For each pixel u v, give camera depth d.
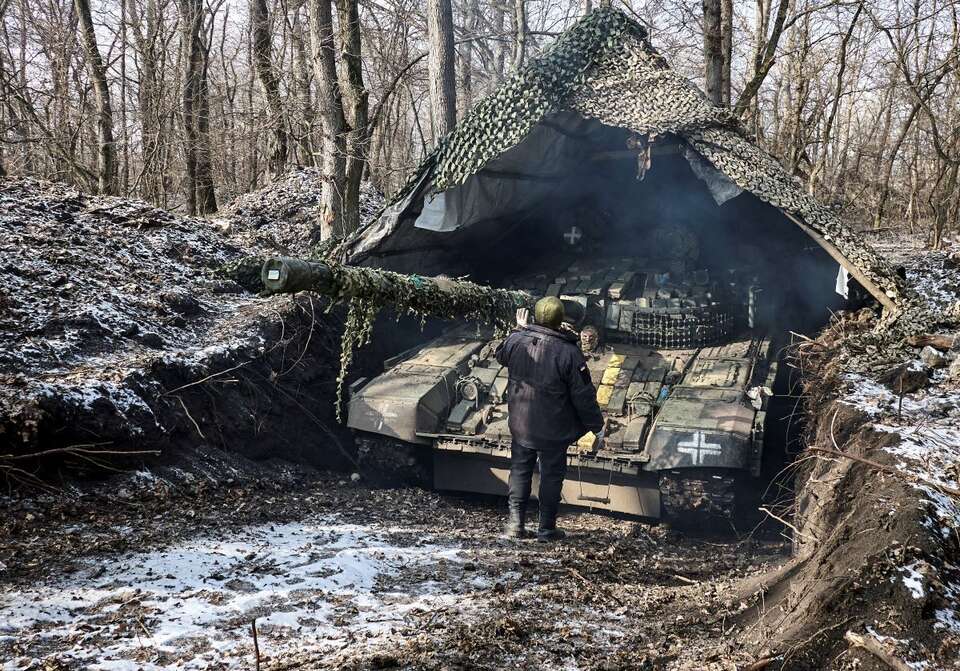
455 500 8.34
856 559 4.03
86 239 9.53
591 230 11.31
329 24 10.78
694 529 7.52
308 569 5.28
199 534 5.84
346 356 6.24
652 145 9.41
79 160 17.58
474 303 7.41
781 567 5.15
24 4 18.72
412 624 4.45
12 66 18.70
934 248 16.34
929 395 6.92
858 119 32.22
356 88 11.16
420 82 24.62
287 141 20.84
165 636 4.09
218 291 9.83
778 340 9.34
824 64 23.78
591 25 9.48
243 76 26.38
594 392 6.65
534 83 9.21
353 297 5.69
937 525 4.15
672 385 8.32
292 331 9.17
